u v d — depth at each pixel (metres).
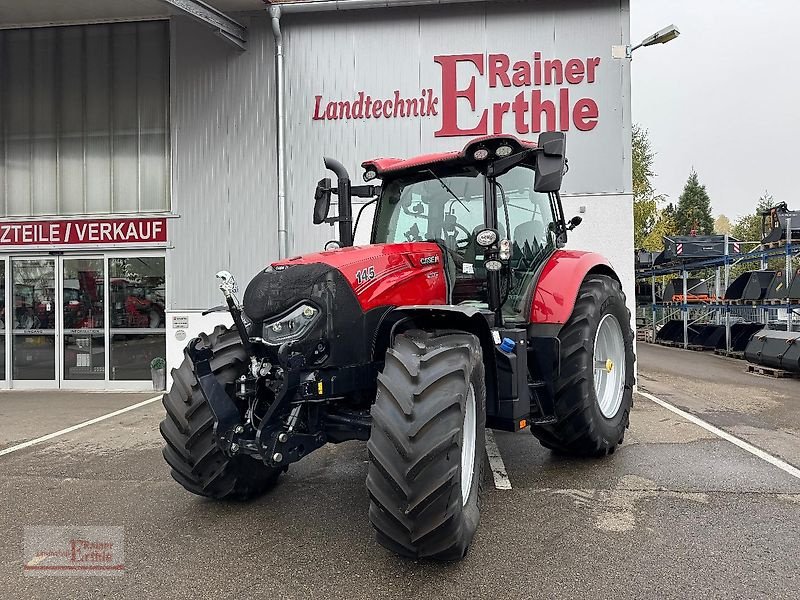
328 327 3.44
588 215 8.85
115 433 6.58
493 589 2.88
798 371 9.85
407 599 2.80
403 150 9.34
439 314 3.55
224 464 3.88
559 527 3.62
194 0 8.44
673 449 5.38
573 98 8.95
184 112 9.88
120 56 10.19
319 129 9.49
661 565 3.11
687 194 59.19
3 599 2.90
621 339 5.32
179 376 4.09
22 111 10.48
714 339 15.55
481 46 9.14
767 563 3.12
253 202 9.67
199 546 3.43
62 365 10.12
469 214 4.43
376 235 4.83
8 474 5.03
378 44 9.36
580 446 4.82
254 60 9.68
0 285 10.27
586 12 8.92
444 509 2.85
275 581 3.00
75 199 10.34
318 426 3.62
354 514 3.90
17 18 10.00
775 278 12.71
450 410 2.91
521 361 3.98
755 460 5.01
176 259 9.85
